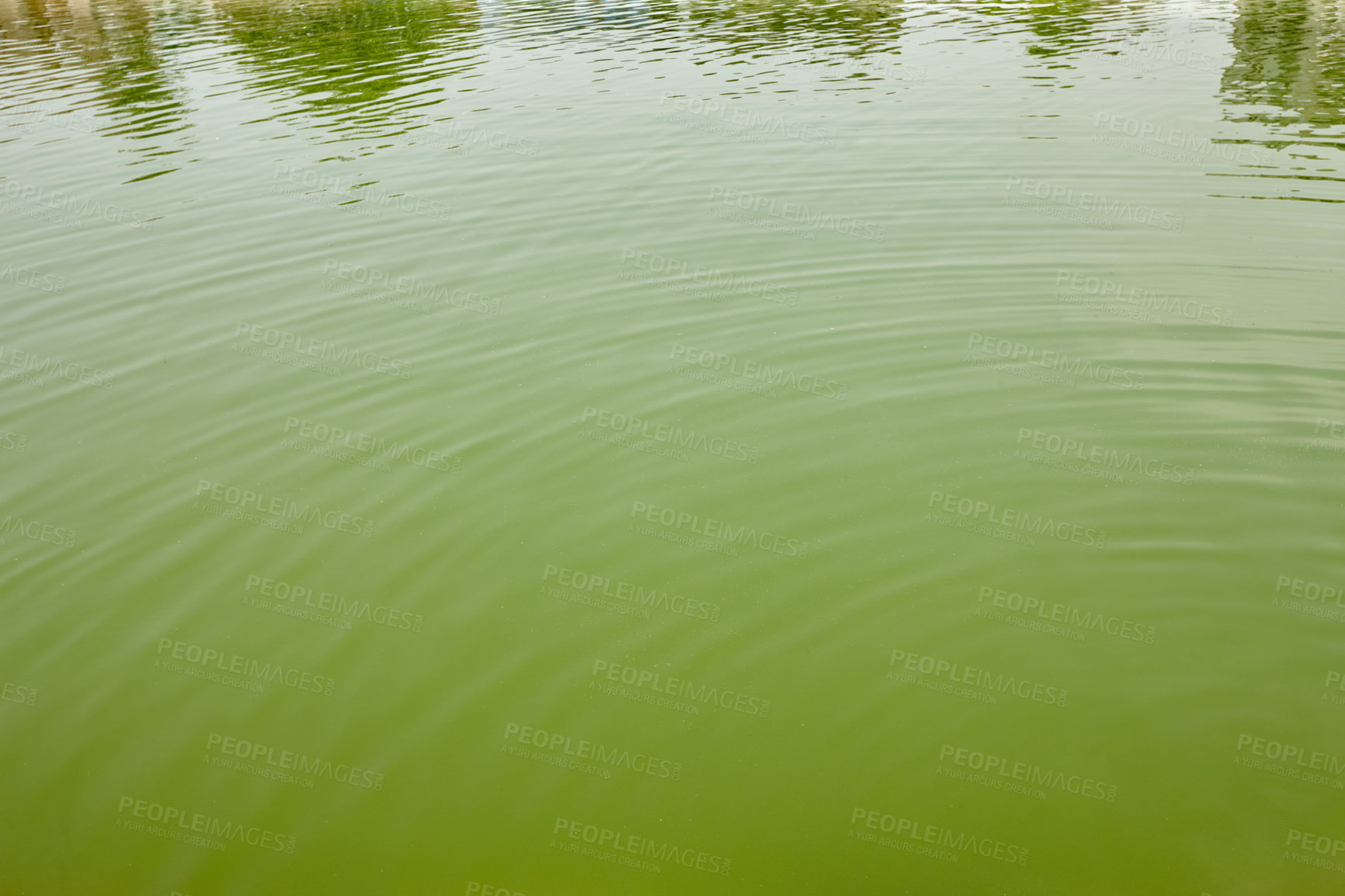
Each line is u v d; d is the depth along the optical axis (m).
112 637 6.33
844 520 7.08
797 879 4.62
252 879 4.75
